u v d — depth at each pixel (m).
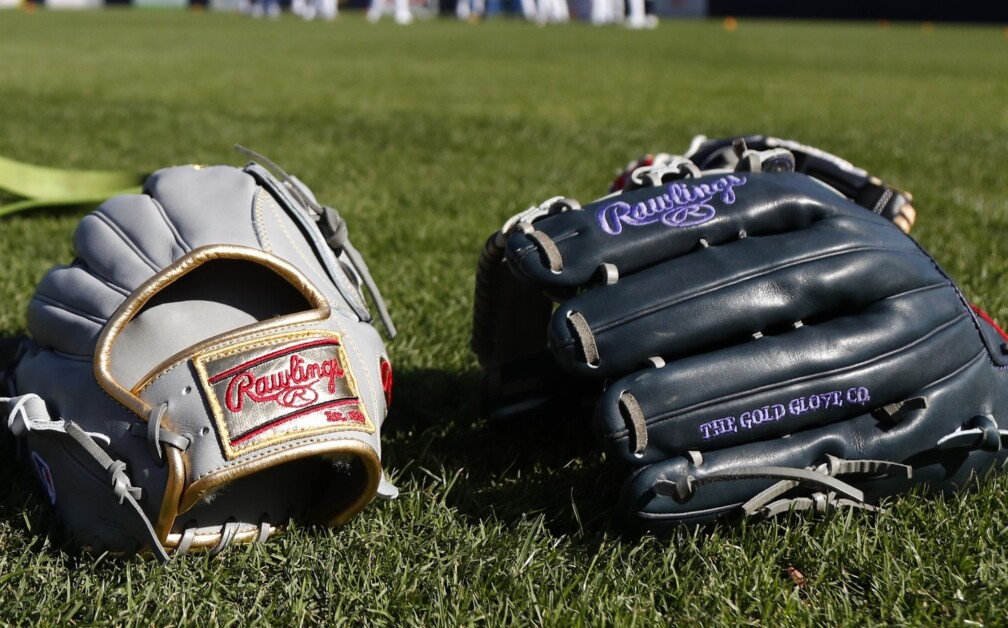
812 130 8.14
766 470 1.77
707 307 1.81
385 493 1.88
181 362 1.67
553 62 15.52
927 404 1.85
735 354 1.80
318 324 1.77
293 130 7.55
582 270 1.85
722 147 2.48
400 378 2.72
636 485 1.78
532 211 1.99
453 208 4.89
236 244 1.80
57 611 1.60
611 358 1.79
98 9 42.97
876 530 1.86
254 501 1.80
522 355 2.33
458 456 2.29
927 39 26.83
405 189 5.37
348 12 45.31
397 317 3.14
